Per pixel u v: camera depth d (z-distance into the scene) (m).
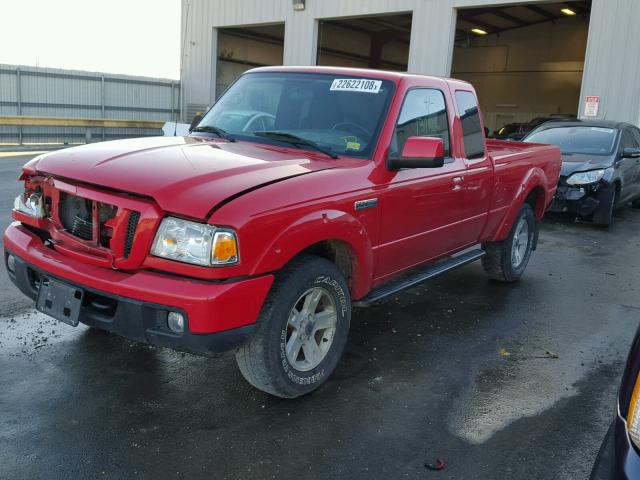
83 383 3.75
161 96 25.28
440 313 5.47
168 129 11.06
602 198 9.84
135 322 3.11
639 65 15.12
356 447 3.23
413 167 4.05
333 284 3.71
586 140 10.87
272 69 4.99
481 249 6.09
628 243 9.04
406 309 5.53
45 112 21.59
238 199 3.15
